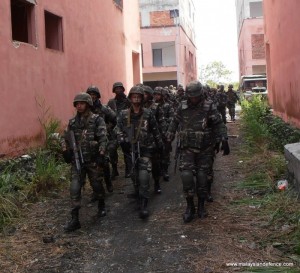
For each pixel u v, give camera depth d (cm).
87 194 736
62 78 1043
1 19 767
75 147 567
